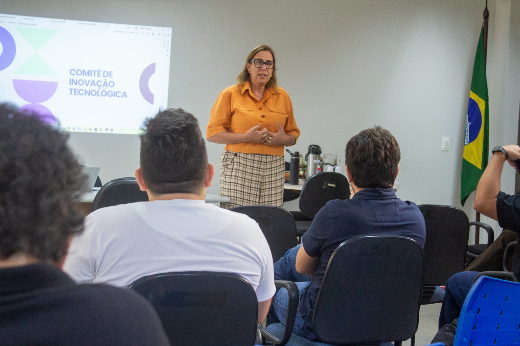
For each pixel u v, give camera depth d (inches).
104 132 158.2
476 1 175.8
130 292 15.9
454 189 178.7
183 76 163.2
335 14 169.9
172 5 161.6
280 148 117.7
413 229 57.1
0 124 13.8
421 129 175.9
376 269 51.9
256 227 39.4
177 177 37.3
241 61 165.5
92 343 13.7
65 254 15.5
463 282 66.4
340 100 171.3
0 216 13.0
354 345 54.4
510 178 170.1
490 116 175.8
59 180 14.3
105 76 157.5
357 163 56.8
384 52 173.0
